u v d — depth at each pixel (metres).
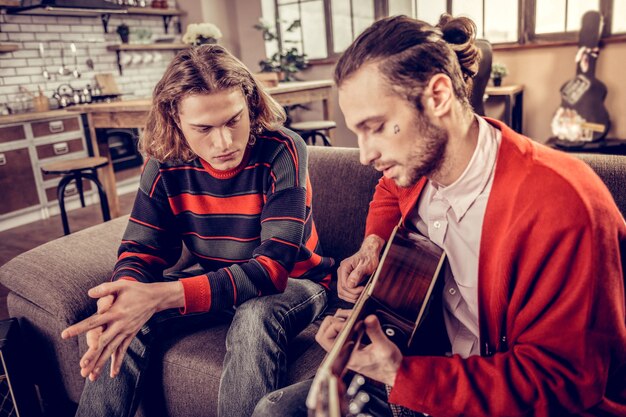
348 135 5.70
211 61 1.09
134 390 1.16
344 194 1.57
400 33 0.68
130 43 5.43
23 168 4.15
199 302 1.08
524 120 4.57
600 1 4.00
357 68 0.69
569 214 0.64
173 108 1.12
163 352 1.23
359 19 5.39
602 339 0.64
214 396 1.16
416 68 0.67
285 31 5.57
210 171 1.24
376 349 0.71
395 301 0.81
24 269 1.43
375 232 1.12
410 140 0.70
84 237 1.57
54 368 1.45
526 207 0.68
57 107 4.91
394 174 0.74
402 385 0.70
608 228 0.64
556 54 4.28
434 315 0.88
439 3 4.89
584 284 0.63
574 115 4.04
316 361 1.16
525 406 0.67
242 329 1.11
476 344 0.86
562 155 0.73
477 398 0.68
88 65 5.19
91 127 3.56
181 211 1.31
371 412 0.84
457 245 0.84
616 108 4.06
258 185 1.24
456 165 0.76
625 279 0.70
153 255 1.27
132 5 5.46
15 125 4.07
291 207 1.19
